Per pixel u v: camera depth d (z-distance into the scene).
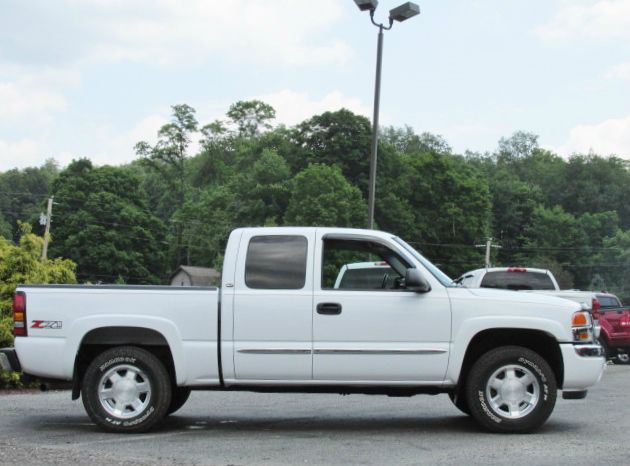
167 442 8.19
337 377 8.63
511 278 17.47
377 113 22.30
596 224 111.69
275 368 8.62
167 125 113.19
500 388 8.70
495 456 7.43
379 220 79.38
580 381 8.66
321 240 8.91
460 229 84.88
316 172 72.06
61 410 10.71
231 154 119.00
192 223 89.81
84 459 7.23
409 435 8.63
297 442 8.20
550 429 9.05
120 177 78.44
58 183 77.69
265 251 8.87
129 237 75.75
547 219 106.62
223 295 8.73
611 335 21.97
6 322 13.50
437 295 8.72
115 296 8.82
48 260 15.13
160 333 8.74
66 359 8.76
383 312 8.65
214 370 8.67
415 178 85.31
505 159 151.25
